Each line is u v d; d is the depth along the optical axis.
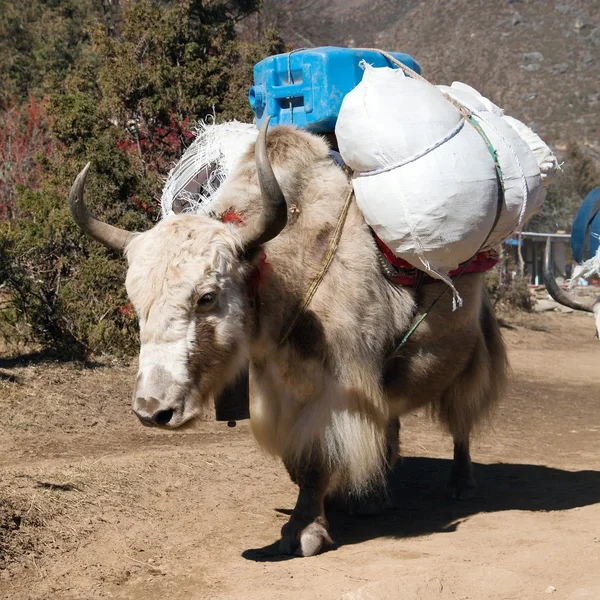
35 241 12.38
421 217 5.41
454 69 105.00
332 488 5.80
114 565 5.25
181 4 14.77
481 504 6.91
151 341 4.77
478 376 6.88
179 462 7.54
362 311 5.69
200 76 14.02
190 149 6.68
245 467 7.59
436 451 9.16
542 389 14.81
